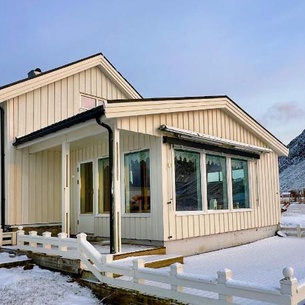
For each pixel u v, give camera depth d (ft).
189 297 13.97
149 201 25.49
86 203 31.19
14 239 28.30
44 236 23.06
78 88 37.22
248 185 34.78
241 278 18.75
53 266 21.68
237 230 32.04
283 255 26.16
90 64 38.09
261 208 36.32
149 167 25.75
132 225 26.32
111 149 21.79
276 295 11.68
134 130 23.15
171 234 24.85
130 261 19.39
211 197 29.48
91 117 22.11
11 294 17.26
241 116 33.63
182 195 26.50
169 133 25.64
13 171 30.76
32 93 33.14
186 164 27.27
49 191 32.81
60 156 33.96
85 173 31.53
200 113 29.35
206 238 28.35
